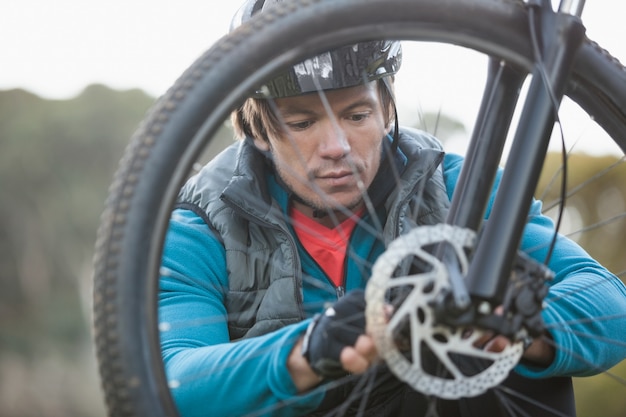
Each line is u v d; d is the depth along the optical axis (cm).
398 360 123
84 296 2836
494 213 125
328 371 131
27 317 2778
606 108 135
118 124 3002
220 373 143
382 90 169
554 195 506
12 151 2911
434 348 123
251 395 140
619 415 492
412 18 128
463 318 120
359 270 168
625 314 157
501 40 130
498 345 132
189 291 166
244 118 174
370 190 167
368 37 128
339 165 161
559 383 163
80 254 2820
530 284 124
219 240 169
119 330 122
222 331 163
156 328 125
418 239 123
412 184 163
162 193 124
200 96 125
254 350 141
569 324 151
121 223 123
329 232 170
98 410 2492
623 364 499
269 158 173
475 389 125
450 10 129
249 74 126
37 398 2522
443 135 191
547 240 166
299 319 161
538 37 130
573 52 130
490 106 135
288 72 155
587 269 165
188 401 145
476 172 132
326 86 156
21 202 2884
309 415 161
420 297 121
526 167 125
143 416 122
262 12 129
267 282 165
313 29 127
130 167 124
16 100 3081
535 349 146
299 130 162
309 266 169
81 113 2973
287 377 135
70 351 2708
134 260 123
